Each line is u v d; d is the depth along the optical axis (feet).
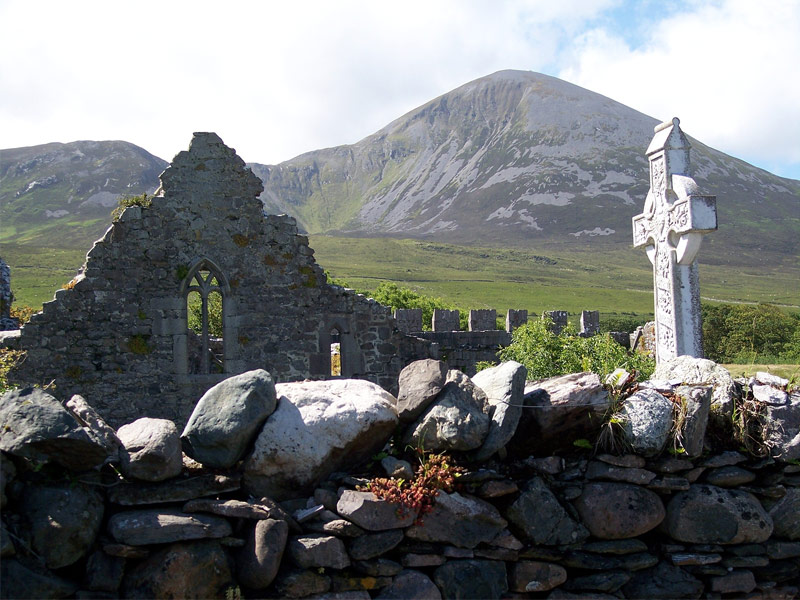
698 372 27.32
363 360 72.95
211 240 69.36
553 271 646.74
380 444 23.76
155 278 67.82
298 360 71.15
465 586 22.21
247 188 70.49
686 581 23.61
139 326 67.21
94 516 20.80
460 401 23.85
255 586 21.12
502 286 495.41
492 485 23.17
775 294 505.25
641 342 83.41
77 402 22.95
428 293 432.25
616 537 23.62
